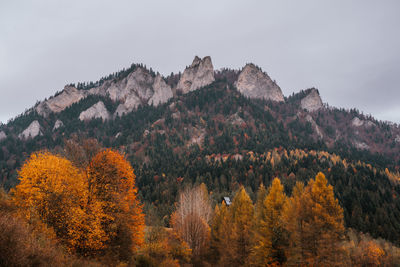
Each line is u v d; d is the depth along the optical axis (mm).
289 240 31047
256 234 33562
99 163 19766
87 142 21734
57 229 14992
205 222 42906
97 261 15047
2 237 8289
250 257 32969
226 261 36438
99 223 16438
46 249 10055
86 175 19125
